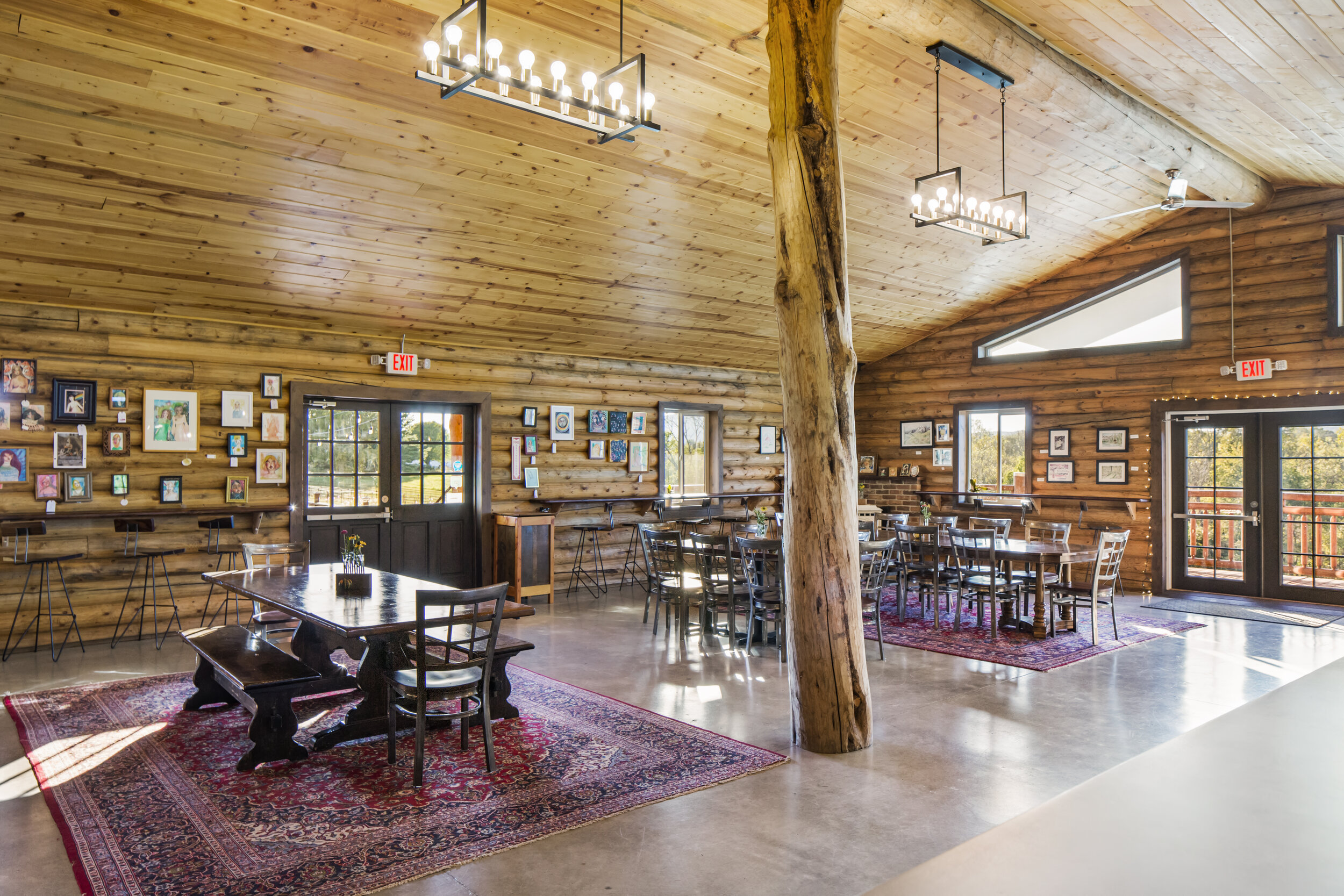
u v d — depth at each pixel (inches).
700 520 392.2
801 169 166.4
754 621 266.4
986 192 313.6
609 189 256.8
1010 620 282.0
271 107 195.6
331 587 188.9
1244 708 62.1
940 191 241.9
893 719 182.1
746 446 441.7
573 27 198.5
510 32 194.1
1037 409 400.5
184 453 273.1
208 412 277.4
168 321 270.4
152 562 265.3
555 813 134.4
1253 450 342.0
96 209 214.7
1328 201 322.3
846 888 110.4
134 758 160.7
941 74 239.5
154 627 268.1
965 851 39.4
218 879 113.7
